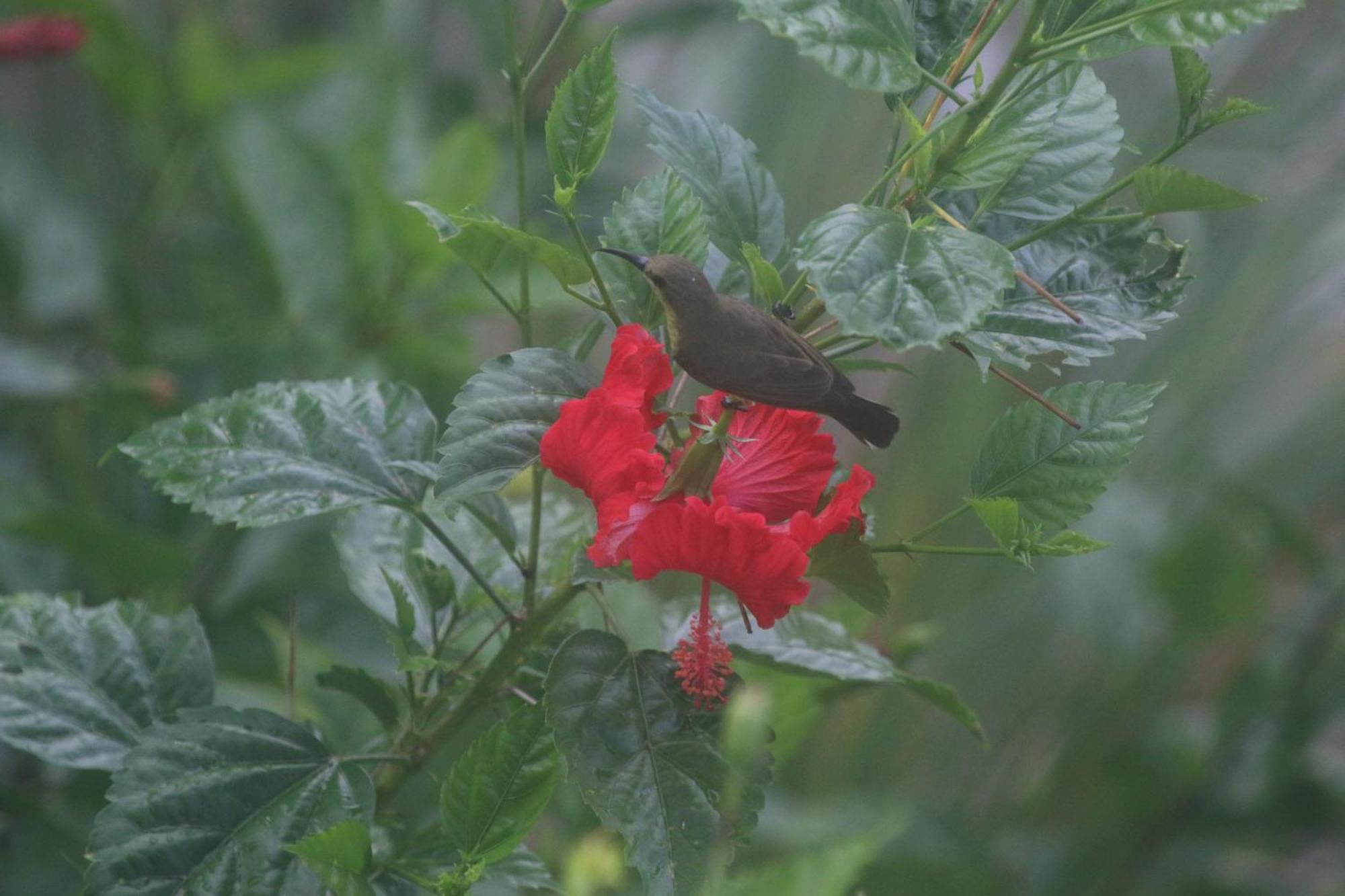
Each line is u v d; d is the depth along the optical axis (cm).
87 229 394
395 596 308
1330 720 397
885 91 298
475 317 379
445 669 307
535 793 301
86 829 329
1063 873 407
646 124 308
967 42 304
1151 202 302
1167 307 305
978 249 296
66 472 363
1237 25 297
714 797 299
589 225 377
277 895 303
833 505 298
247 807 304
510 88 306
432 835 308
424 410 310
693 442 300
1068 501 303
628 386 298
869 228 296
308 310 348
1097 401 304
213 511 306
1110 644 381
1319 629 392
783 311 304
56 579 346
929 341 294
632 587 331
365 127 370
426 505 316
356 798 306
